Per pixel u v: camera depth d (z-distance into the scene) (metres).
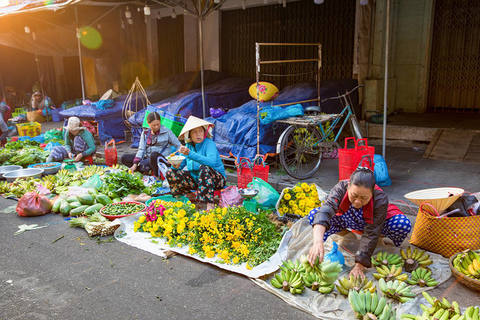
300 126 6.61
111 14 12.17
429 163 6.83
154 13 13.00
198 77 11.20
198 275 3.71
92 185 6.00
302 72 10.70
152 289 3.49
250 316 3.08
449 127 8.08
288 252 3.94
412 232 4.35
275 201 5.17
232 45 11.80
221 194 5.29
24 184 6.26
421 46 9.52
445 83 9.73
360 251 3.45
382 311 2.85
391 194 5.38
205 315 3.11
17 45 12.04
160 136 6.52
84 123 10.07
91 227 4.62
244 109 7.44
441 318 2.70
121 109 9.83
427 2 9.20
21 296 3.43
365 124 8.91
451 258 3.55
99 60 12.79
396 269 3.53
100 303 3.30
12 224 5.10
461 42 9.36
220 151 7.20
